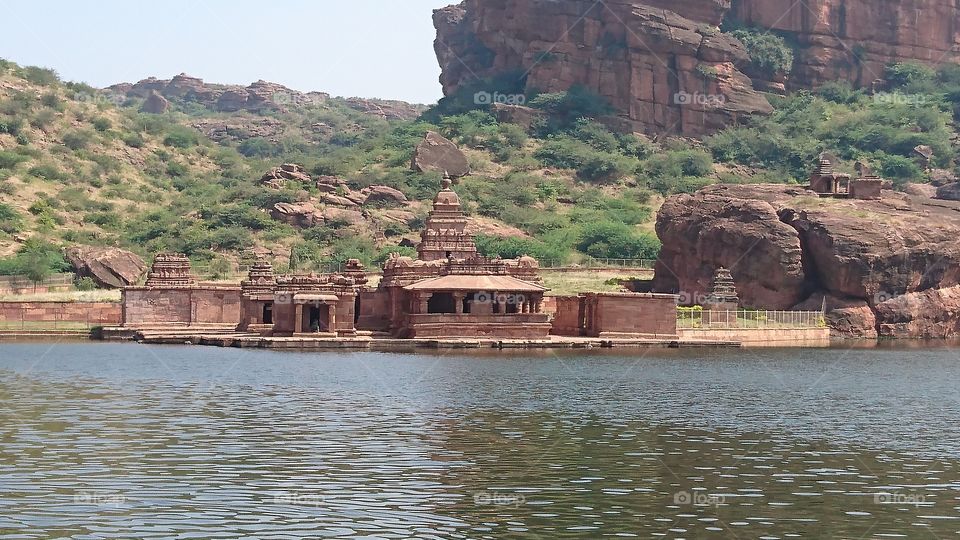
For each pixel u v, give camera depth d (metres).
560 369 78.62
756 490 39.53
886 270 120.50
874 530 34.94
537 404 59.06
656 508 36.97
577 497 38.16
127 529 33.66
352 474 40.72
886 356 97.94
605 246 161.75
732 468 43.00
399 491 38.41
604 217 182.38
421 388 65.12
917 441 49.44
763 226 122.50
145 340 101.25
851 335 118.75
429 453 44.66
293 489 38.41
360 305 112.81
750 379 74.62
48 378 68.69
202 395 60.72
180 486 38.56
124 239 170.62
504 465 42.75
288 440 46.88
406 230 173.12
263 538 33.00
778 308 121.88
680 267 129.12
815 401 63.09
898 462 44.62
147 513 35.28
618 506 37.16
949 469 43.41
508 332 103.00
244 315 107.62
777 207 126.81
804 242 122.56
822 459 44.97
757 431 51.56
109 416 52.72
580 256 158.25
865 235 120.19
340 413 54.50
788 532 34.59
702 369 81.31
